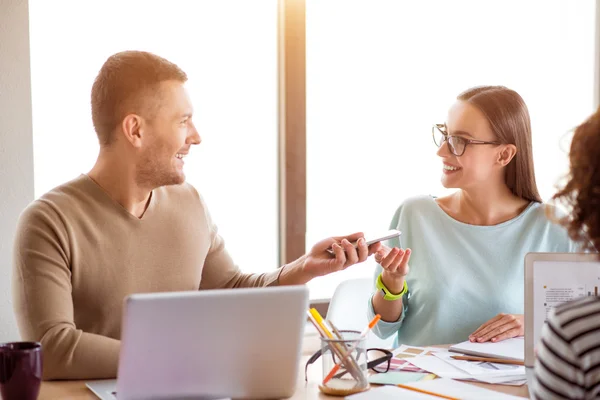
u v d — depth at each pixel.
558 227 1.94
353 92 2.77
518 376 1.47
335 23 2.72
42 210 1.69
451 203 2.07
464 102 1.92
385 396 1.32
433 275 1.96
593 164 0.96
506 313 1.94
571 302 0.96
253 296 1.23
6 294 2.21
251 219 2.69
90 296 1.75
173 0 2.50
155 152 1.75
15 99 2.19
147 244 1.83
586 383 0.89
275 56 2.67
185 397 1.27
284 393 1.34
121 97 1.71
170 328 1.19
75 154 2.41
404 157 2.86
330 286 2.81
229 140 2.63
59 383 1.46
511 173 1.98
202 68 2.56
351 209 2.80
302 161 2.68
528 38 2.99
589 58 3.08
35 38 2.33
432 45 2.85
